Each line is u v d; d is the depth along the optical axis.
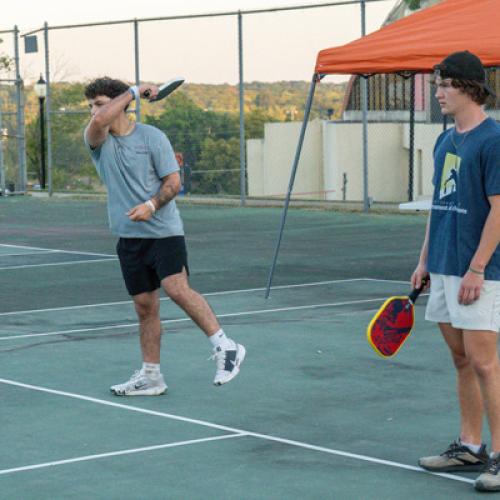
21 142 32.75
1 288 14.39
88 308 12.59
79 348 10.09
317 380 8.66
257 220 24.23
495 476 5.85
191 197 28.67
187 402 8.00
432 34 12.00
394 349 6.31
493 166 5.75
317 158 28.30
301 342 10.24
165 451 6.71
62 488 6.00
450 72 5.85
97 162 7.96
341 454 6.61
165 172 7.80
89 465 6.43
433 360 9.36
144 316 8.16
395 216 24.52
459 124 5.95
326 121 27.91
